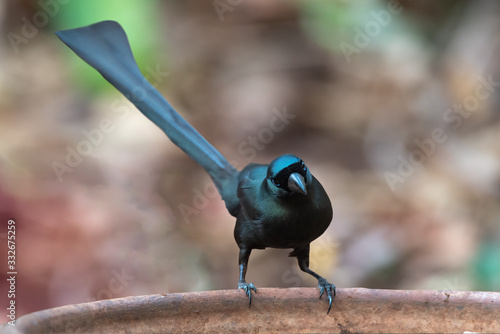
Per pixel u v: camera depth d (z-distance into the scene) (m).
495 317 5.52
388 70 15.18
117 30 7.04
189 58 15.55
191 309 5.41
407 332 5.60
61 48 15.04
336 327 5.67
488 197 12.66
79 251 9.59
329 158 14.12
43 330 4.56
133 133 13.23
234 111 14.88
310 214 6.26
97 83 14.12
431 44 15.63
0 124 13.07
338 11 15.51
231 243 11.66
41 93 14.29
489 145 13.67
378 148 14.24
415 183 13.19
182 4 16.14
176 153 13.10
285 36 15.91
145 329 5.22
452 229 11.84
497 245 11.29
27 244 9.16
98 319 5.02
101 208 10.37
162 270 10.23
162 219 11.15
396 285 11.21
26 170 11.07
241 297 5.58
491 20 15.05
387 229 12.02
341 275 11.41
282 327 5.64
